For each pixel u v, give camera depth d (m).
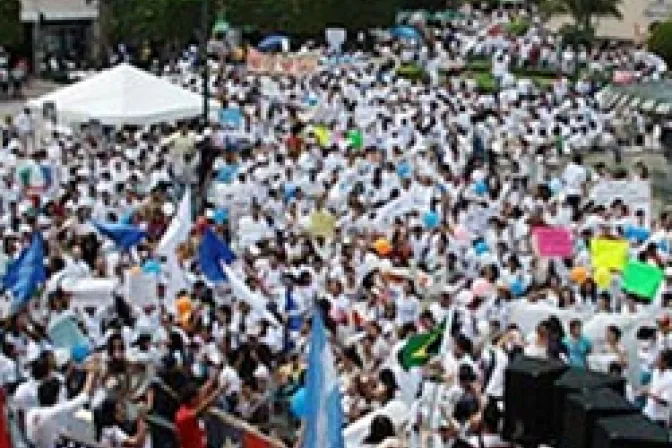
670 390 57.69
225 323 64.00
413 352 59.09
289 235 84.69
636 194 96.06
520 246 83.69
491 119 138.38
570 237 81.50
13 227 81.62
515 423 50.12
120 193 95.00
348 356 61.16
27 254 64.88
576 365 56.12
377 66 181.38
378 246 79.94
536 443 49.78
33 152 107.44
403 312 68.00
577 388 48.31
